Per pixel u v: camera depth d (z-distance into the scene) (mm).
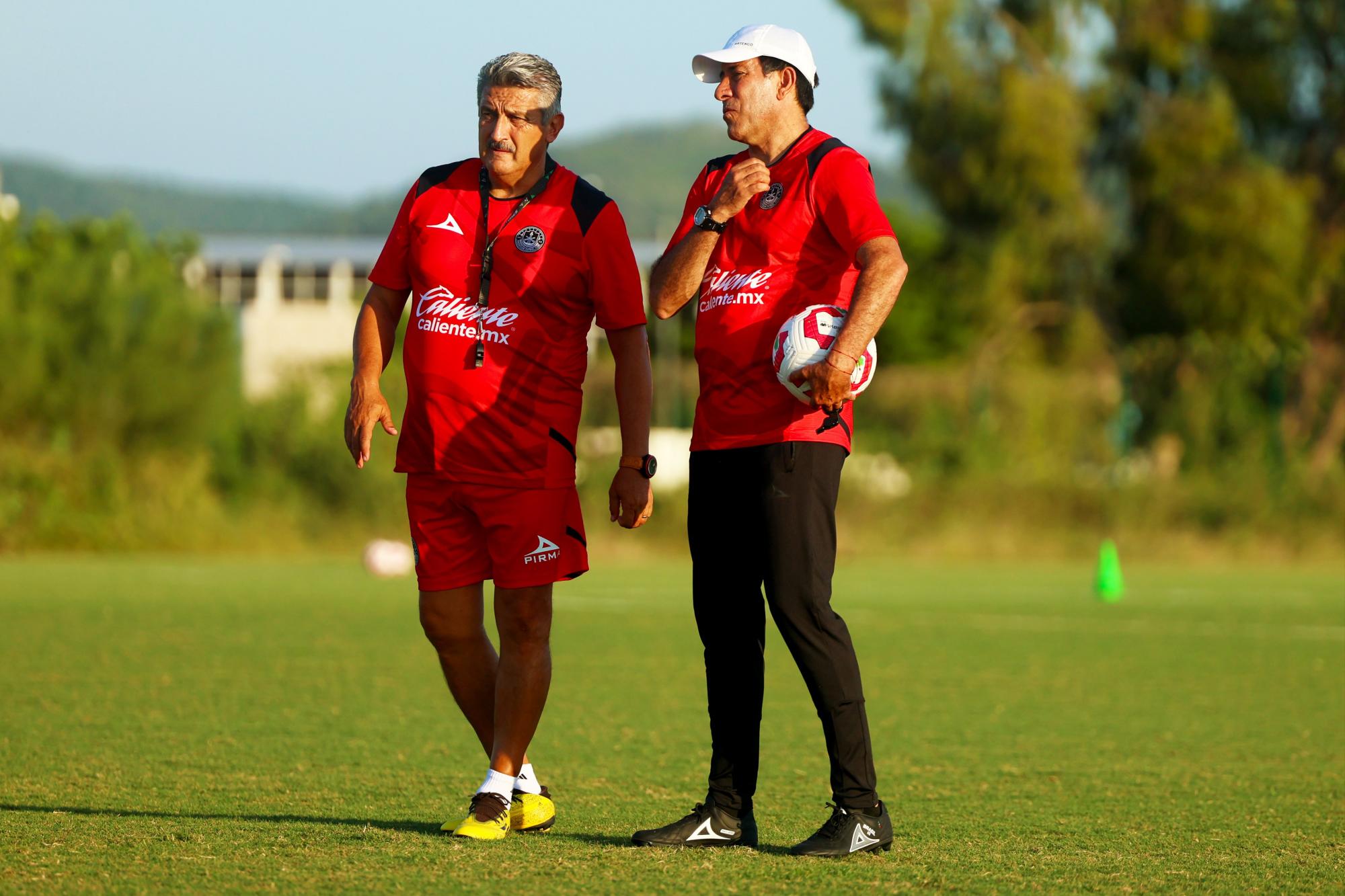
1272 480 98125
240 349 100812
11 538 88062
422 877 15422
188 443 94938
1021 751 25891
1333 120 125750
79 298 92500
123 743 25312
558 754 24953
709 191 17906
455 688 19141
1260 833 18891
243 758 23922
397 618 50500
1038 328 129375
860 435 105250
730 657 17594
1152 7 121375
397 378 99625
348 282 196750
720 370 17281
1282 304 120625
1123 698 33156
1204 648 44125
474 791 21172
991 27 122562
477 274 18109
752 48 17312
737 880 15547
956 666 39281
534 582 18125
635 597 62281
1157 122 121688
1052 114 119125
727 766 17594
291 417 99312
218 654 39750
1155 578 77875
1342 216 125750
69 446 91875
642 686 34500
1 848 16734
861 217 16688
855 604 60406
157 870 15617
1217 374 102500
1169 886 15664
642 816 19609
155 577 70062
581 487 96562
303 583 67000
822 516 16938
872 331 16281
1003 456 102938
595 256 18141
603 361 114812
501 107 17875
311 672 36062
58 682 33562
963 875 16016
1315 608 58562
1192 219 120062
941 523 97375
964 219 125875
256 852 16641
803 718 30062
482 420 18047
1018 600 62250
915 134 122562
